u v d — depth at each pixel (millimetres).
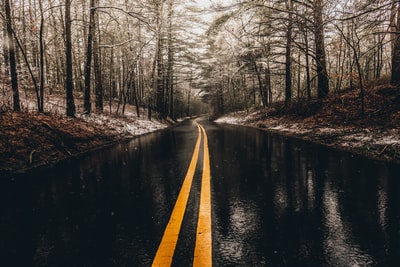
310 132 12086
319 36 15617
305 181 4590
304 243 2443
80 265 2162
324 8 11531
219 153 7953
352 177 4785
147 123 23203
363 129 9711
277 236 2590
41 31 10703
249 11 16125
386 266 2072
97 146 10250
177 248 2383
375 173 5020
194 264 2115
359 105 12531
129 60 25031
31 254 2361
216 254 2270
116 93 42219
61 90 24797
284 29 17125
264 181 4645
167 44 32312
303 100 18984
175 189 4293
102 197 3961
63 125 10047
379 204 3412
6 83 17453
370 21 8852
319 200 3615
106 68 33125
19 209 3537
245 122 26734
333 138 9766
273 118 21156
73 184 4754
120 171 5746
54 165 6539
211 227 2818
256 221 2961
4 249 2467
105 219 3113
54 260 2252
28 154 6793
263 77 34094
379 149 7137
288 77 21766
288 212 3209
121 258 2244
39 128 8438
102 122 14492
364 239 2510
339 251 2303
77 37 26406
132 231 2770
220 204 3537
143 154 8102
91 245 2498
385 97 11820
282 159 6676
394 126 8727
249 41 28062
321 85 17094
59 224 3014
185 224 2912
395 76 12875
